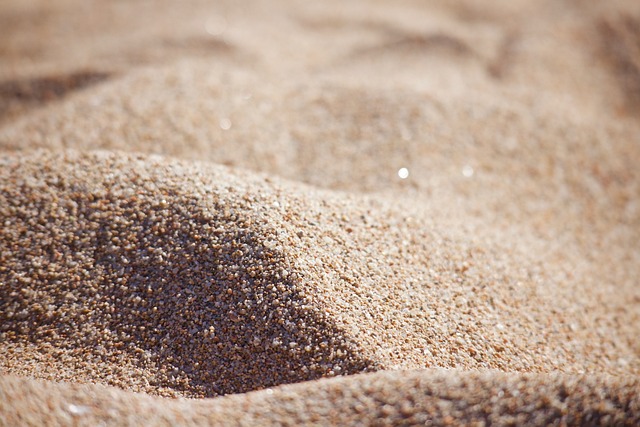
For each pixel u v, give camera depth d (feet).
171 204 0.80
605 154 1.04
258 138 1.00
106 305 0.77
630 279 0.92
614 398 0.69
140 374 0.74
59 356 0.75
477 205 0.95
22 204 0.81
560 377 0.71
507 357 0.78
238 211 0.80
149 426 0.69
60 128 0.97
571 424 0.68
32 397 0.70
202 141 0.97
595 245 0.94
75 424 0.69
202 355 0.75
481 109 1.06
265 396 0.71
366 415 0.69
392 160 0.98
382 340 0.75
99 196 0.82
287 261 0.77
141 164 0.84
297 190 0.85
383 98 1.06
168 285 0.77
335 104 1.06
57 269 0.78
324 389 0.71
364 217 0.84
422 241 0.84
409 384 0.70
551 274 0.88
